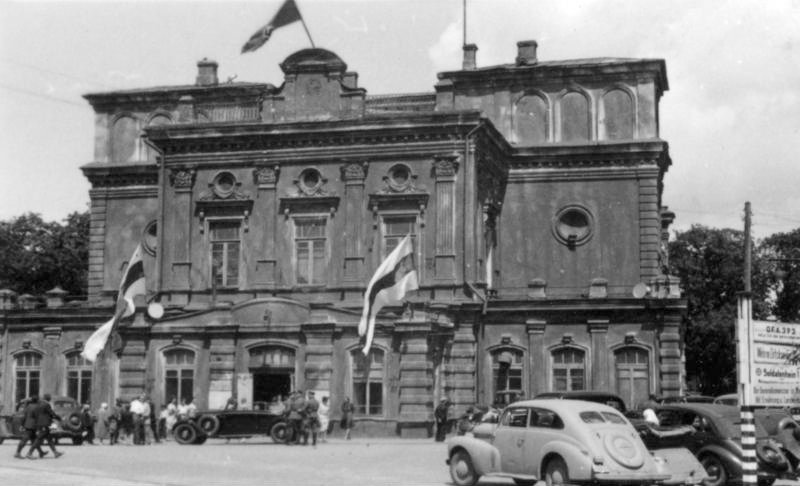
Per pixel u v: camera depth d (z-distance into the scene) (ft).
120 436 139.64
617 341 150.71
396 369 136.77
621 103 173.78
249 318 143.74
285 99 158.20
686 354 273.75
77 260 279.69
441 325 140.46
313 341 140.15
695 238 278.67
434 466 91.76
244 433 124.67
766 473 73.61
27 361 173.27
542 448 68.80
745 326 61.36
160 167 161.27
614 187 170.30
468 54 181.37
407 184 152.25
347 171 154.30
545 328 153.28
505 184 173.58
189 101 163.22
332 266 153.69
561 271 170.30
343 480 79.30
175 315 146.92
